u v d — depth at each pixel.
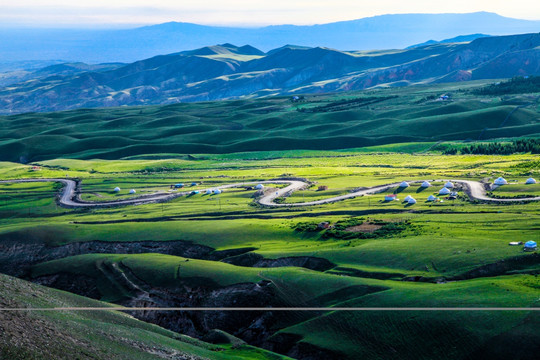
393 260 118.38
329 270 121.56
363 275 115.31
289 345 96.94
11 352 54.41
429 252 117.62
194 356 79.69
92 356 63.16
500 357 78.69
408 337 87.88
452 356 82.06
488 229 130.62
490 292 92.50
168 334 94.25
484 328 83.25
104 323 81.06
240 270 125.44
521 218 137.25
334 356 89.75
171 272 130.25
